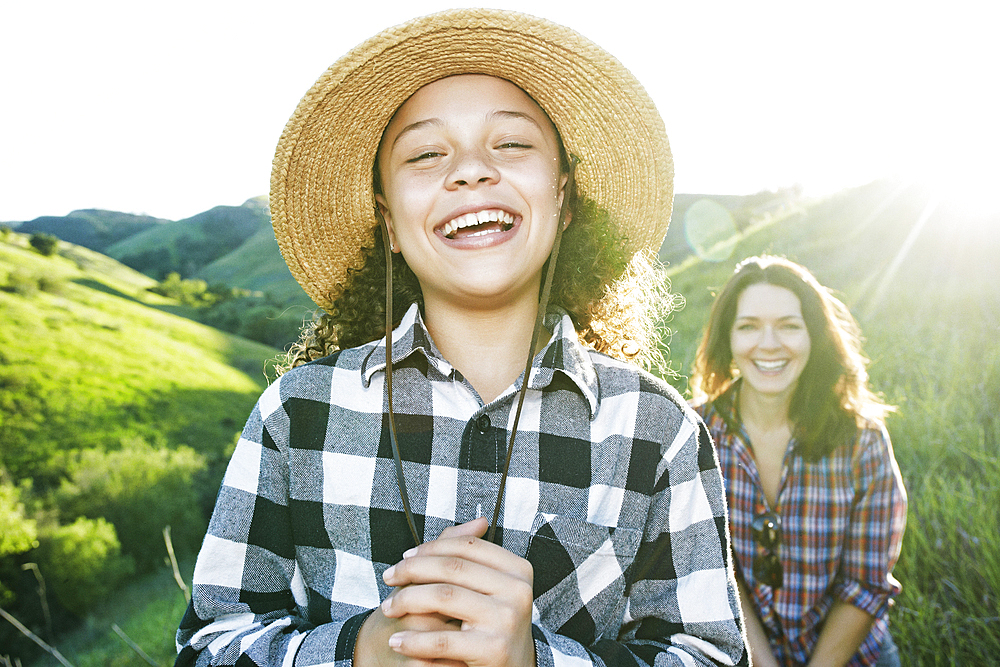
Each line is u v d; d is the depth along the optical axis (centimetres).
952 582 299
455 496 113
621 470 118
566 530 111
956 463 409
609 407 121
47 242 6838
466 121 118
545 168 120
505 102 121
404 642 85
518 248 114
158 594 1972
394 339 122
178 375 4078
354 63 121
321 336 154
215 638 106
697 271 1527
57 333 4319
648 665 104
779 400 223
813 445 218
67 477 2630
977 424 429
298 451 116
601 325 154
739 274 239
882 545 215
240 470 115
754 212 2962
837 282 1016
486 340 122
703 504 121
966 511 335
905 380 570
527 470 114
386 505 113
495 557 91
